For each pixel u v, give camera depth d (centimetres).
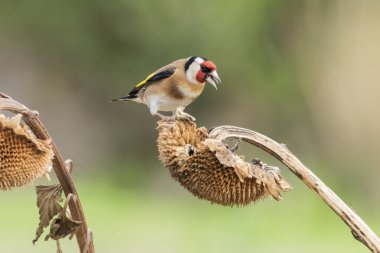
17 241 1321
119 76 2534
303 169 366
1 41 2530
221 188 361
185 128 373
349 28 2042
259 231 1584
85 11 2486
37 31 2528
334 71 2062
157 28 2433
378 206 1892
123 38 2473
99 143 2609
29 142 348
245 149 1988
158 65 2478
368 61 2003
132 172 2483
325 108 2088
